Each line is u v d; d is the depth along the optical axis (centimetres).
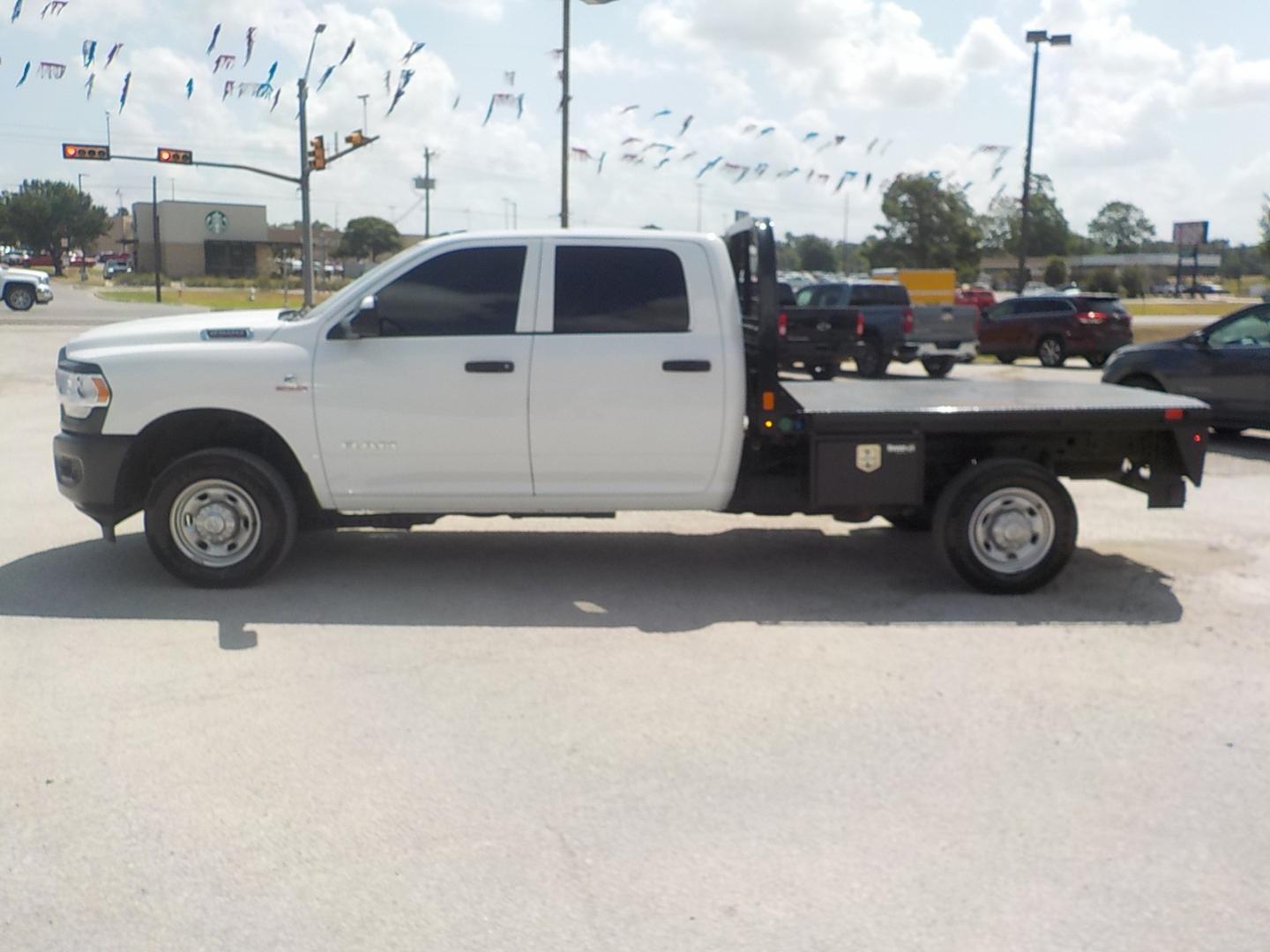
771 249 693
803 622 661
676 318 704
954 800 439
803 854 398
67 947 341
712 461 711
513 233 704
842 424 699
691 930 352
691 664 589
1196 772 466
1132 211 15488
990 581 715
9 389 1845
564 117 2869
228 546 713
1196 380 1396
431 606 686
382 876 381
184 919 356
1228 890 377
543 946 343
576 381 696
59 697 535
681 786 448
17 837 404
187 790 441
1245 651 615
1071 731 506
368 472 707
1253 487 1123
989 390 828
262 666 579
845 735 498
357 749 480
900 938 348
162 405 696
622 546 845
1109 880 383
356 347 696
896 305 2442
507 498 715
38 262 11694
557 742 489
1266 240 5328
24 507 959
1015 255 10450
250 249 10406
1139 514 990
